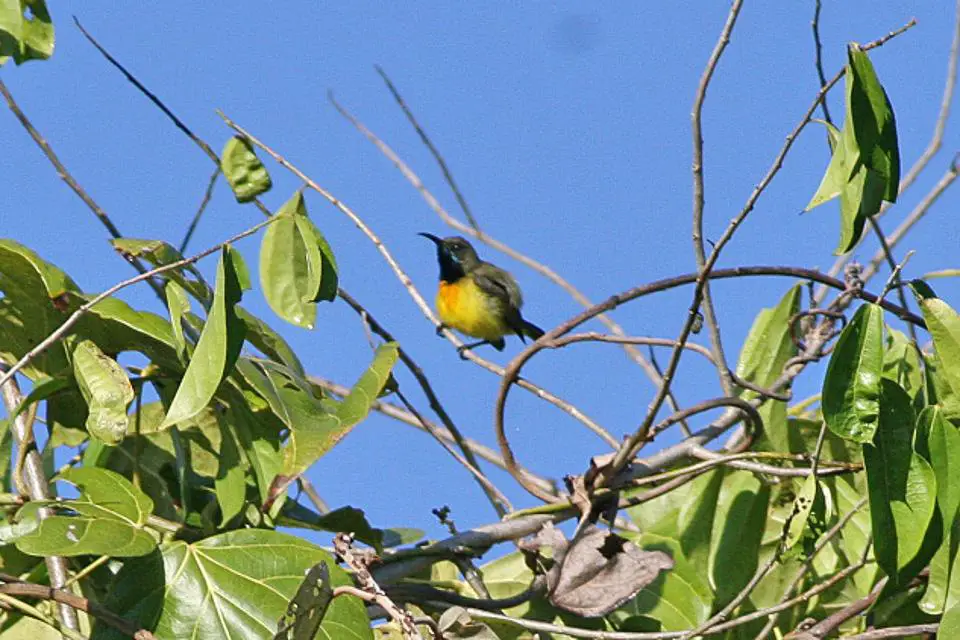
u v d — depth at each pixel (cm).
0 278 755
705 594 853
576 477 838
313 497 997
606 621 825
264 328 802
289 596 627
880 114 681
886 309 861
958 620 684
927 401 726
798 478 895
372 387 733
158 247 748
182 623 614
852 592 872
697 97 841
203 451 821
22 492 719
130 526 629
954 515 678
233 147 883
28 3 918
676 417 845
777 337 948
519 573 859
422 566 799
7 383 779
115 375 682
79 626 678
